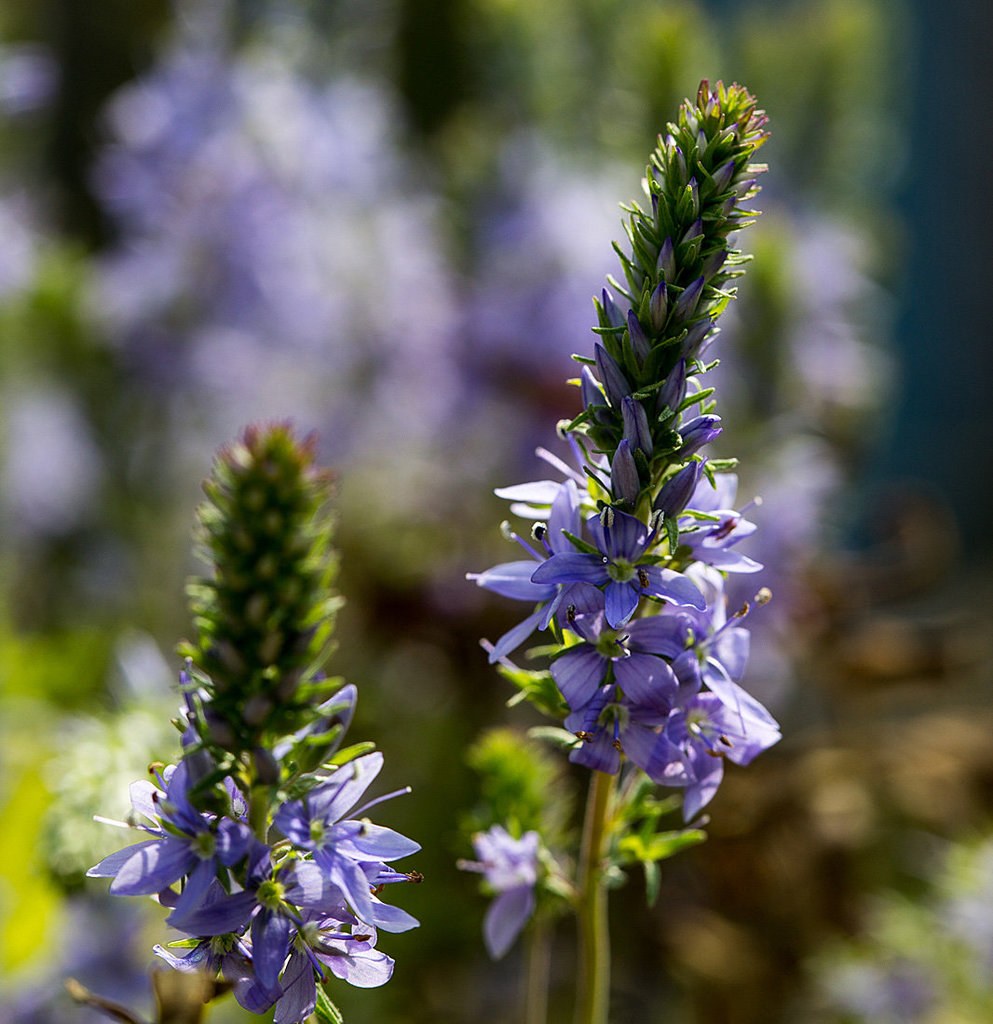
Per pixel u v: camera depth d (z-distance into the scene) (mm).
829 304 509
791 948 390
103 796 274
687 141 210
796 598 444
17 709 397
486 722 434
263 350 475
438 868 394
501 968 383
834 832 399
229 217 466
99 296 500
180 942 206
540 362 451
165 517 507
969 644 494
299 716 202
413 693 452
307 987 203
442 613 440
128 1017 215
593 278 451
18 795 346
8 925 331
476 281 485
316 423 469
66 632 484
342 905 201
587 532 216
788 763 428
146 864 198
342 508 466
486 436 462
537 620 209
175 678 347
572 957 387
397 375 475
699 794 212
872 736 464
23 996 289
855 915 401
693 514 212
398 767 427
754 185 215
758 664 440
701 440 210
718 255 210
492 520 465
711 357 461
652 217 213
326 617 205
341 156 485
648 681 208
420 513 463
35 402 509
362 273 474
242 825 199
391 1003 369
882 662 474
